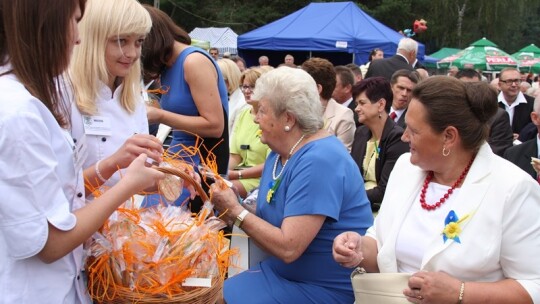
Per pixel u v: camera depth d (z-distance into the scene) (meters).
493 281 1.79
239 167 4.39
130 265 1.61
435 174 1.94
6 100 1.25
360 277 1.92
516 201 1.73
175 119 2.80
